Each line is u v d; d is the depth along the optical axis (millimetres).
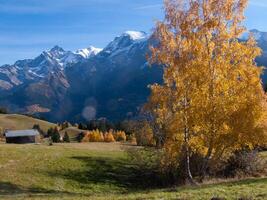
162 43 38812
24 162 60969
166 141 38781
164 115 39125
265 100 35156
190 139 36156
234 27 36875
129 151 59438
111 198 23922
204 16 37281
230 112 34406
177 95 36344
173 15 38594
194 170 43812
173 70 37000
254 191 22016
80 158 68688
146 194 24609
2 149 69188
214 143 35625
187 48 36969
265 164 47531
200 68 35094
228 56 36094
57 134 148125
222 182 30219
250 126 34594
